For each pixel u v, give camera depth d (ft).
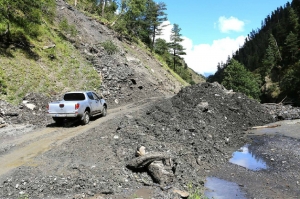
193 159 35.32
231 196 25.50
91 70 92.68
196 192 25.59
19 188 23.32
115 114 63.52
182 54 281.13
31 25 85.05
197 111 58.75
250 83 182.19
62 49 92.68
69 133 43.39
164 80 144.56
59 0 136.98
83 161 29.68
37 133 43.75
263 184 28.86
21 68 69.72
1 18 75.61
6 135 42.16
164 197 22.98
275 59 286.25
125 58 125.18
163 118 51.26
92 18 149.28
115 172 27.17
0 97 57.00
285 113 75.97
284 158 38.11
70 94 53.57
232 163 36.32
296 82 178.91
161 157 28.27
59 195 22.74
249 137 53.11
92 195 22.89
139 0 186.39
